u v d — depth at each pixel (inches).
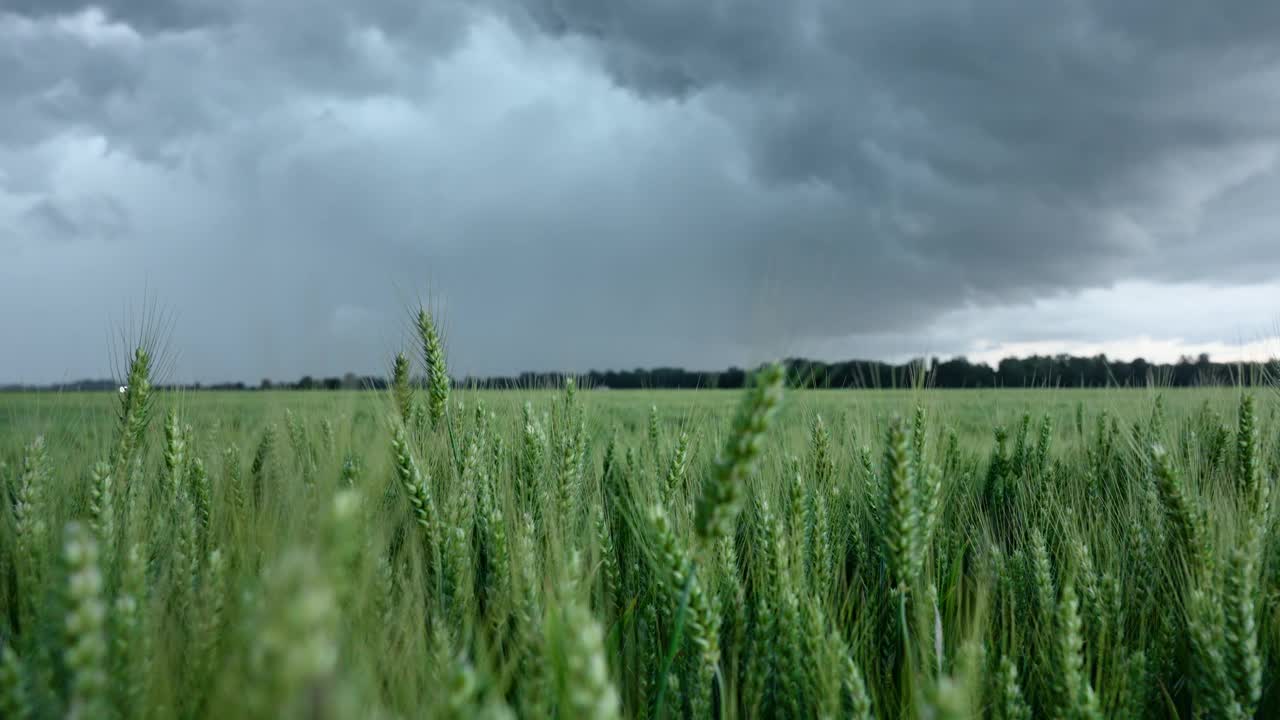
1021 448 195.0
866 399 182.5
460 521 112.7
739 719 90.5
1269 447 166.4
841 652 81.1
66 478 130.7
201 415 193.8
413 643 84.4
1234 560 87.0
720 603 93.6
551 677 65.7
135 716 56.9
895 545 87.0
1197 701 92.1
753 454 70.7
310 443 159.8
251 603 44.2
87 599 43.6
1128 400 220.4
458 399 177.3
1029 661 104.8
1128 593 121.3
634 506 129.0
